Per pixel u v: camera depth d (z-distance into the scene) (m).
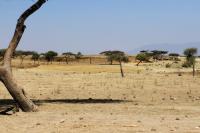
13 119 17.28
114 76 46.53
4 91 32.19
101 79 42.09
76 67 69.56
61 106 22.12
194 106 22.67
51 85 36.25
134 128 15.22
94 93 30.59
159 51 138.12
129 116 18.36
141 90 32.41
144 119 17.44
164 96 28.70
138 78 43.25
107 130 14.82
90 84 37.12
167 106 22.56
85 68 67.56
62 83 38.12
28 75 47.88
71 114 18.94
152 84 36.88
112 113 19.44
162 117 18.12
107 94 30.02
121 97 28.19
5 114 18.80
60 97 28.25
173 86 35.34
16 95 19.45
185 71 62.94
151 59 135.75
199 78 43.59
